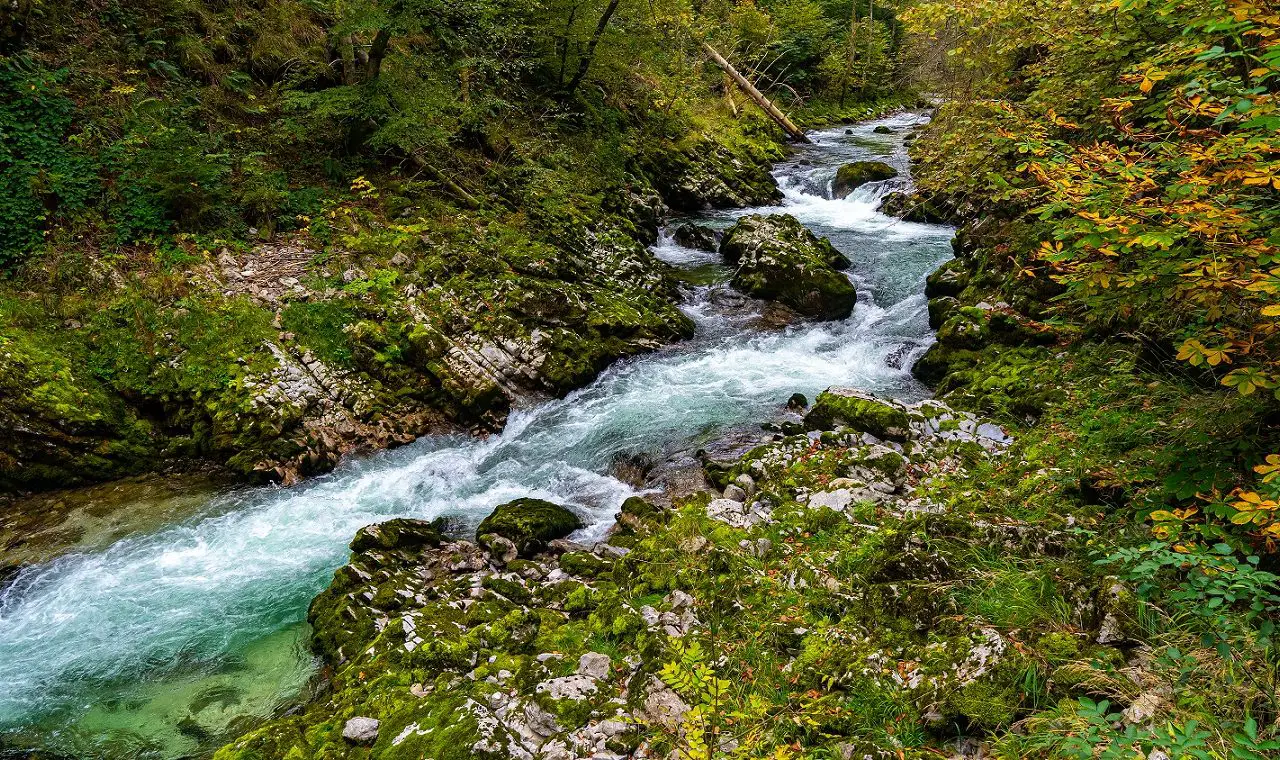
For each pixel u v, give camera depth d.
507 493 7.38
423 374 8.74
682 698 3.84
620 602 4.82
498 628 4.72
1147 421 5.18
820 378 9.19
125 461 7.39
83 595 5.75
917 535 4.60
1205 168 3.44
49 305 7.93
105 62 10.36
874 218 15.88
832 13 36.47
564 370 9.18
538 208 12.45
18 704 4.73
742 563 4.91
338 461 7.82
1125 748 2.50
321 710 4.36
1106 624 3.56
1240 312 3.55
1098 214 3.48
